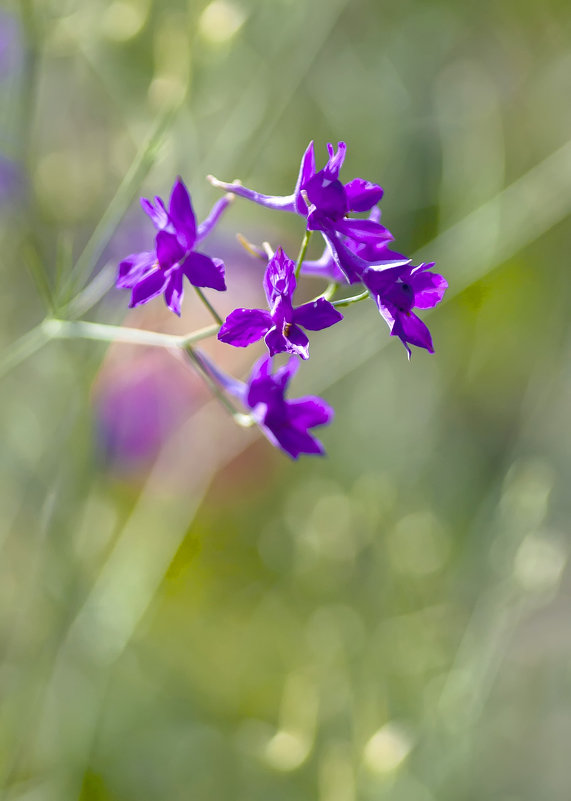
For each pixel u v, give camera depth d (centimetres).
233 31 80
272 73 85
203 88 82
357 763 82
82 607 82
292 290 67
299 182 68
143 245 84
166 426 85
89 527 84
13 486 85
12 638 84
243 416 71
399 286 67
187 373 85
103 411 84
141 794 85
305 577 92
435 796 84
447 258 90
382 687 85
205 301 69
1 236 83
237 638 94
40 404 84
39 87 85
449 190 100
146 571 84
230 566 96
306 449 71
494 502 96
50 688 83
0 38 81
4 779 81
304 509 94
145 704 89
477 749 89
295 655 92
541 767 98
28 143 79
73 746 84
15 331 86
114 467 85
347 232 68
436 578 94
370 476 94
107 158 85
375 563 92
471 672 84
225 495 94
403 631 88
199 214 83
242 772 88
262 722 88
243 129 84
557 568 84
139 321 85
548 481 86
